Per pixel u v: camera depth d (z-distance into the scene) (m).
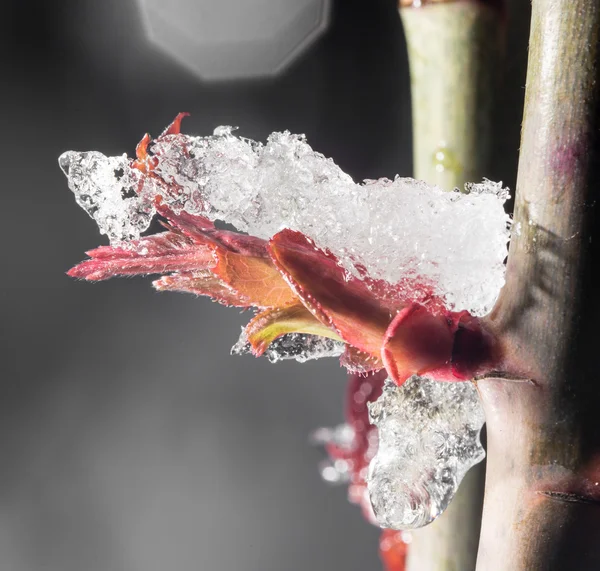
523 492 0.16
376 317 0.17
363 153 0.73
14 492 0.70
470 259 0.17
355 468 0.22
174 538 0.66
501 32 0.19
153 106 0.80
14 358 0.74
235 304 0.17
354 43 0.74
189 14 0.77
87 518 0.69
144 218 0.17
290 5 0.76
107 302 0.75
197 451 0.69
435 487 0.17
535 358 0.16
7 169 0.78
